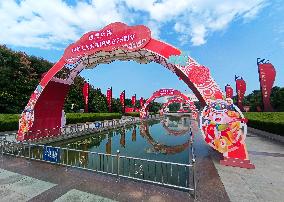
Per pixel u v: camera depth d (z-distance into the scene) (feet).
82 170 24.52
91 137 62.13
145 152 44.29
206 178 21.62
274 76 66.08
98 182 20.75
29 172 23.81
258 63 67.26
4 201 16.71
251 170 24.26
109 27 34.91
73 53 38.63
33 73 103.35
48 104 46.09
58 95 47.98
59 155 26.68
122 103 161.89
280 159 29.27
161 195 17.67
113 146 51.52
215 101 27.50
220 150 26.84
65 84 47.88
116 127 85.40
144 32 31.96
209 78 28.19
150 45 31.53
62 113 51.47
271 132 49.26
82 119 86.79
